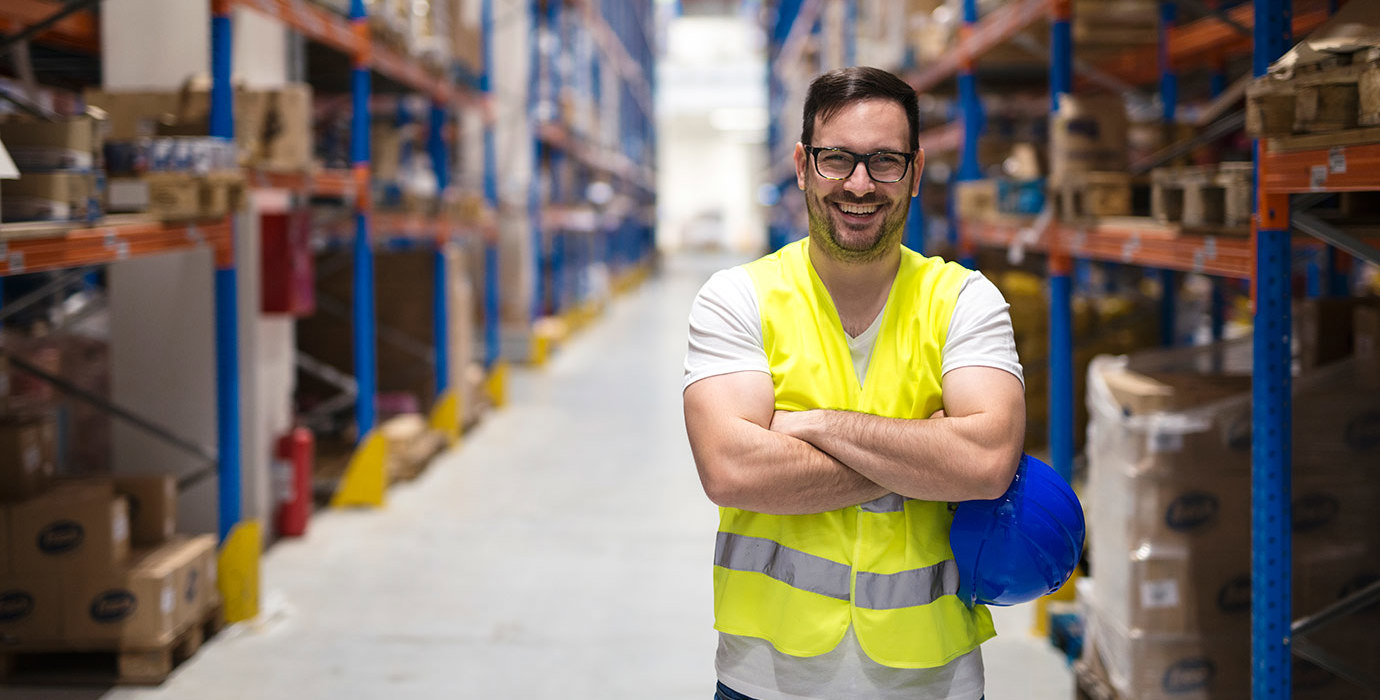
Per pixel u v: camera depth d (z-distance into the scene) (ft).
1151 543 10.04
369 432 20.21
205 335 15.87
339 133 26.53
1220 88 18.16
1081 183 12.73
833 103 5.76
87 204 10.34
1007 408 5.73
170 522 13.26
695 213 135.23
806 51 51.49
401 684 12.11
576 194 52.26
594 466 23.58
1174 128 14.11
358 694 11.82
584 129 47.78
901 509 5.89
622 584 15.78
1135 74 21.76
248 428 16.94
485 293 34.71
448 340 25.32
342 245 27.66
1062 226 13.69
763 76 116.98
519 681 12.22
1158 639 10.07
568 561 16.88
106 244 10.68
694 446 5.94
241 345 16.80
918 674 5.76
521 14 38.27
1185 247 10.12
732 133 133.49
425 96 27.25
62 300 23.27
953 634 5.83
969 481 5.58
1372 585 9.14
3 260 8.97
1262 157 8.35
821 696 5.77
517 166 38.55
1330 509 9.84
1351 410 9.84
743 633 5.90
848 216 5.77
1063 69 14.44
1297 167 7.87
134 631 11.87
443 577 16.05
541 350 38.81
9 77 17.52
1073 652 12.12
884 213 5.77
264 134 15.44
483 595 15.24
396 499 20.74
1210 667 10.05
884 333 6.03
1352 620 9.75
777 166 75.56
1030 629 13.78
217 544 13.88
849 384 6.00
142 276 15.83
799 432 5.76
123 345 15.89
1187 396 10.13
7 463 11.87
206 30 15.47
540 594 15.30
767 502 5.73
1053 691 11.78
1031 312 19.25
